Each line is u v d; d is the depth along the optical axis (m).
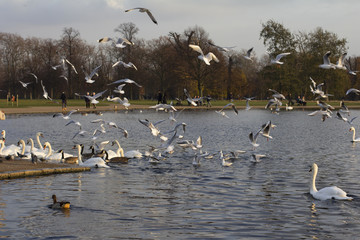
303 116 70.44
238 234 13.08
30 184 19.22
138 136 39.75
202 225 13.84
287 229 13.53
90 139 37.41
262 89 149.00
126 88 122.56
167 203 16.34
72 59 108.38
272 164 24.92
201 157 24.64
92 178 20.67
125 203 16.28
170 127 49.16
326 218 14.63
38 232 13.12
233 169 23.25
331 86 109.12
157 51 115.62
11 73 122.12
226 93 138.38
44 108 74.56
